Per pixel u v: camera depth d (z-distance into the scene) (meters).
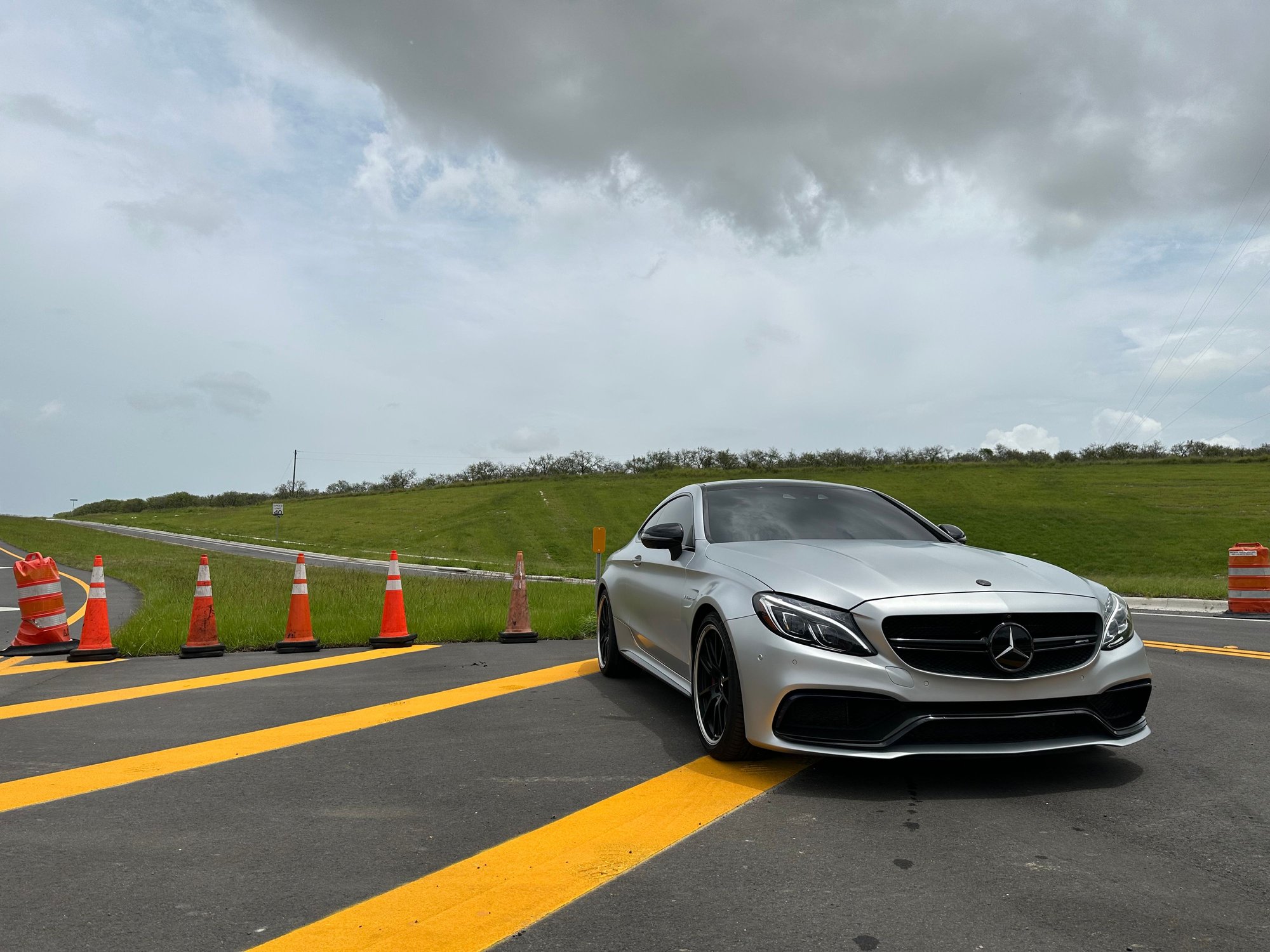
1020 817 2.93
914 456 71.81
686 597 4.26
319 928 2.16
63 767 3.72
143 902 2.33
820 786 3.31
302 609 7.43
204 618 7.20
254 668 6.43
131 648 7.29
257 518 67.12
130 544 40.66
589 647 7.53
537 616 8.87
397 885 2.44
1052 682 3.18
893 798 3.15
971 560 3.78
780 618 3.36
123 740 4.20
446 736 4.24
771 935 2.09
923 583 3.38
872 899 2.28
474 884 2.44
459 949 2.04
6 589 15.48
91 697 5.30
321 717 4.70
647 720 4.57
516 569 8.01
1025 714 3.13
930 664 3.15
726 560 4.04
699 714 3.90
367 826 2.94
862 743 3.14
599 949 2.03
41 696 5.37
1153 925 2.11
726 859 2.59
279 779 3.51
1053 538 39.53
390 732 4.31
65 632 7.64
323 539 49.16
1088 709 3.24
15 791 3.36
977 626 3.20
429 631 8.12
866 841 2.72
